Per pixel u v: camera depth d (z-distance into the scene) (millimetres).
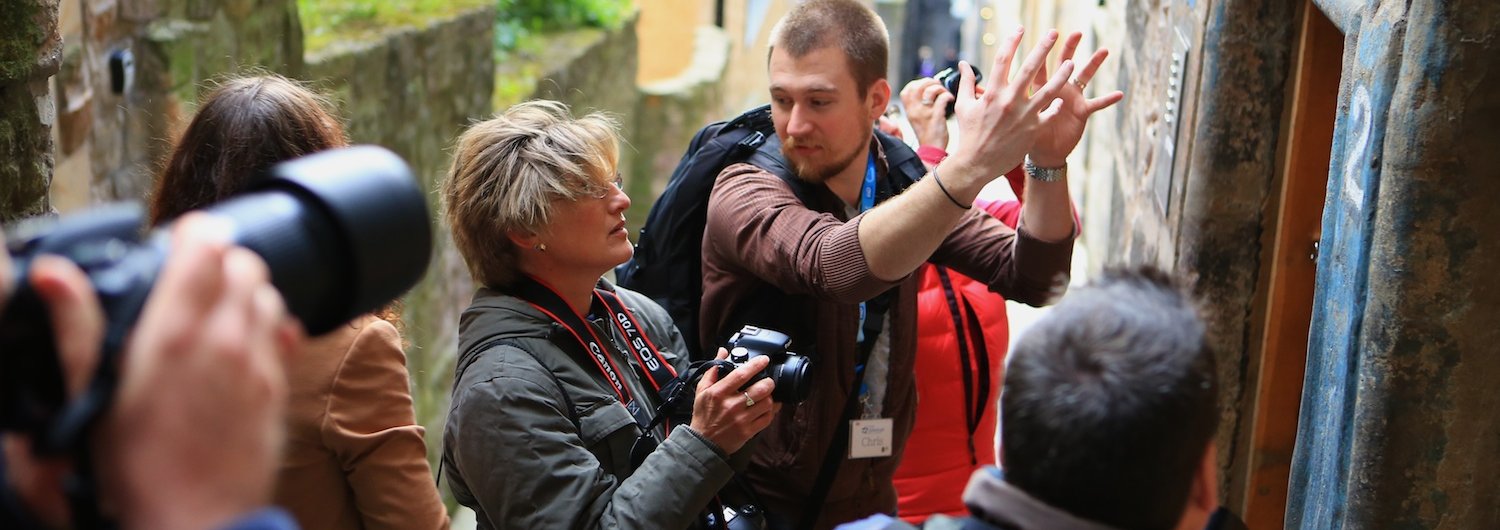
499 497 2047
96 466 754
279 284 990
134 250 825
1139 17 3980
